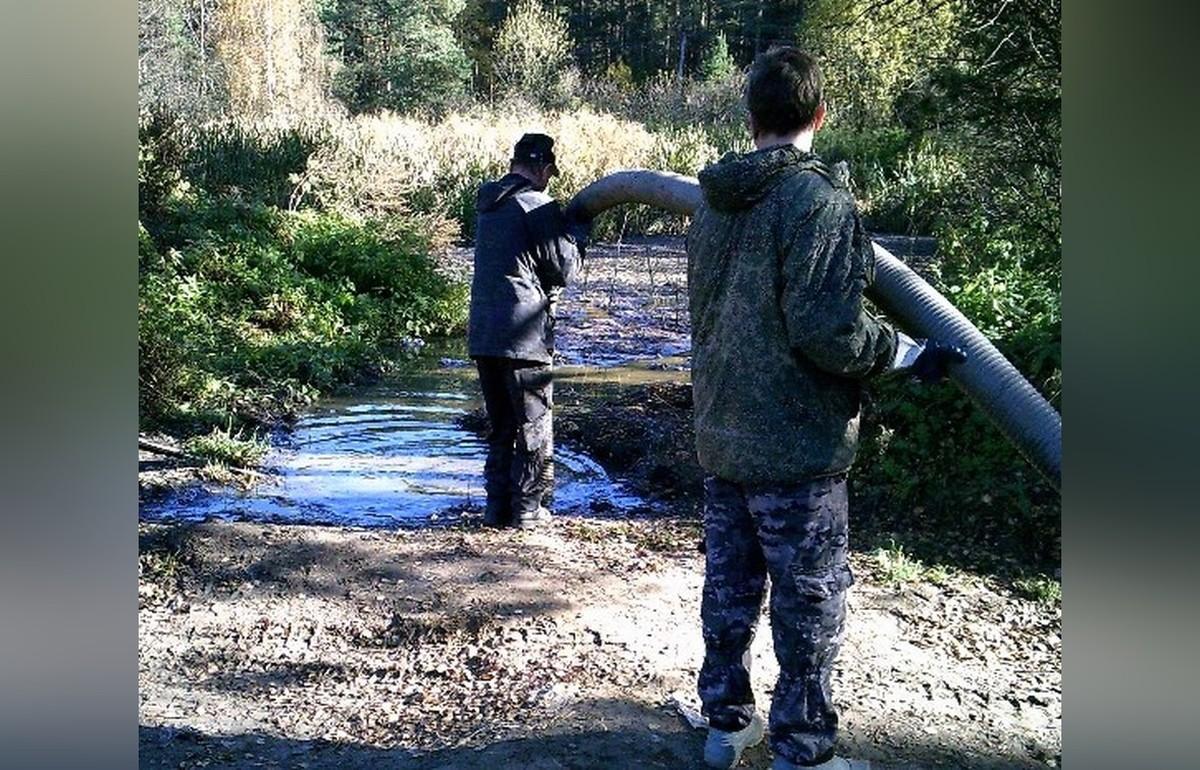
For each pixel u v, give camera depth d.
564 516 6.24
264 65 31.05
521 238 5.51
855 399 2.96
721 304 2.93
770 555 2.95
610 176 5.31
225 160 17.53
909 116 8.95
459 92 41.44
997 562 5.42
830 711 3.00
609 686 3.86
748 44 45.84
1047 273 7.66
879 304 3.64
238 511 6.27
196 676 4.02
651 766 3.30
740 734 3.28
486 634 4.35
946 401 6.35
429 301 13.34
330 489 6.83
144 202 12.83
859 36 11.96
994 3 7.67
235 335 10.45
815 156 2.93
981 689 4.00
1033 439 3.38
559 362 11.06
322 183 17.08
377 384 10.28
